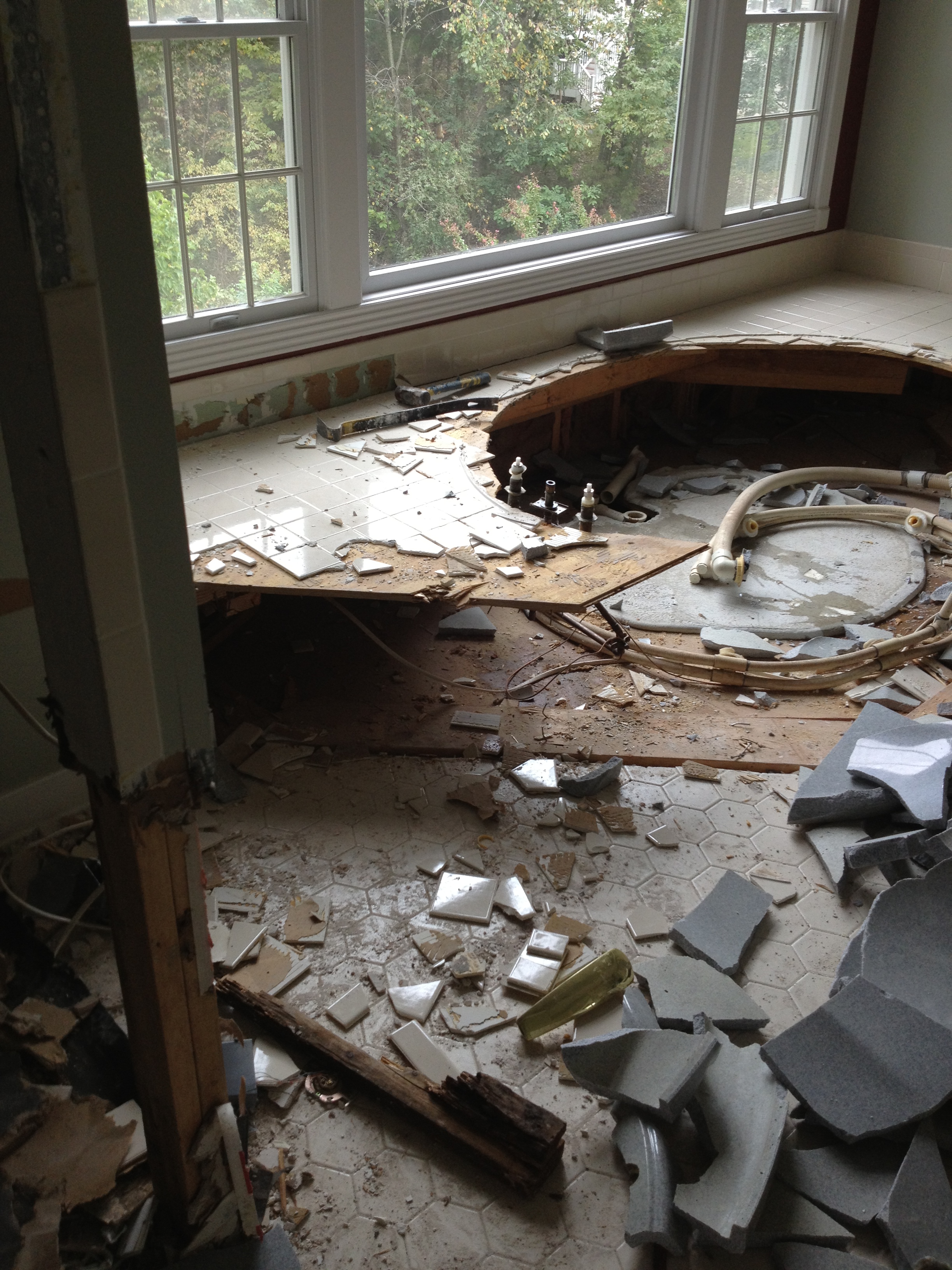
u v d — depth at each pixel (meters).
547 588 3.58
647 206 6.14
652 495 5.79
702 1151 2.35
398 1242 2.19
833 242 7.13
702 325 6.12
